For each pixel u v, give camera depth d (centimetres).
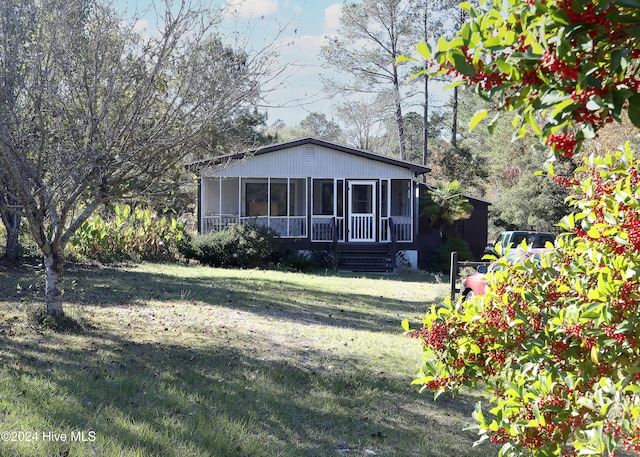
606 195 338
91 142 798
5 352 741
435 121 4591
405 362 910
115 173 864
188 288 1529
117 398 613
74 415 545
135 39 832
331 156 2736
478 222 3117
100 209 2238
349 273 2541
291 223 2736
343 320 1261
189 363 787
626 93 178
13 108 775
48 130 806
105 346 830
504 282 394
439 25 3769
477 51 194
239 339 966
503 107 201
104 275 1664
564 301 366
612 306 294
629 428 273
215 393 666
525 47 189
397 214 2958
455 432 635
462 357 395
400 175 2778
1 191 886
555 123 187
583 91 181
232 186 2819
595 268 344
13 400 566
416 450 571
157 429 537
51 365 703
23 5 784
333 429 607
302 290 1697
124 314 1098
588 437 297
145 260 2275
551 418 313
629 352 312
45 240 909
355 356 921
